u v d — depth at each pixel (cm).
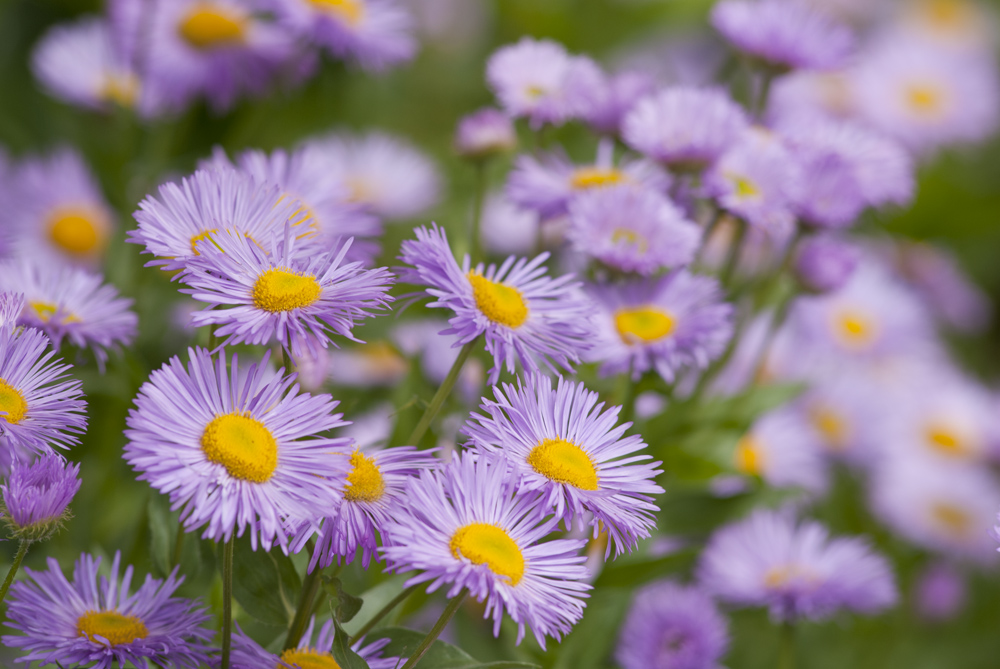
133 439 75
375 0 113
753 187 92
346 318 77
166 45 132
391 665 79
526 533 77
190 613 80
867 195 95
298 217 82
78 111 149
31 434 77
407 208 139
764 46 99
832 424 138
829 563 100
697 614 95
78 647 78
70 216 137
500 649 92
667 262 88
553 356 80
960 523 137
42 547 91
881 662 131
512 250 119
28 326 83
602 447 79
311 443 76
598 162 96
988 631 141
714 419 96
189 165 140
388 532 76
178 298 109
